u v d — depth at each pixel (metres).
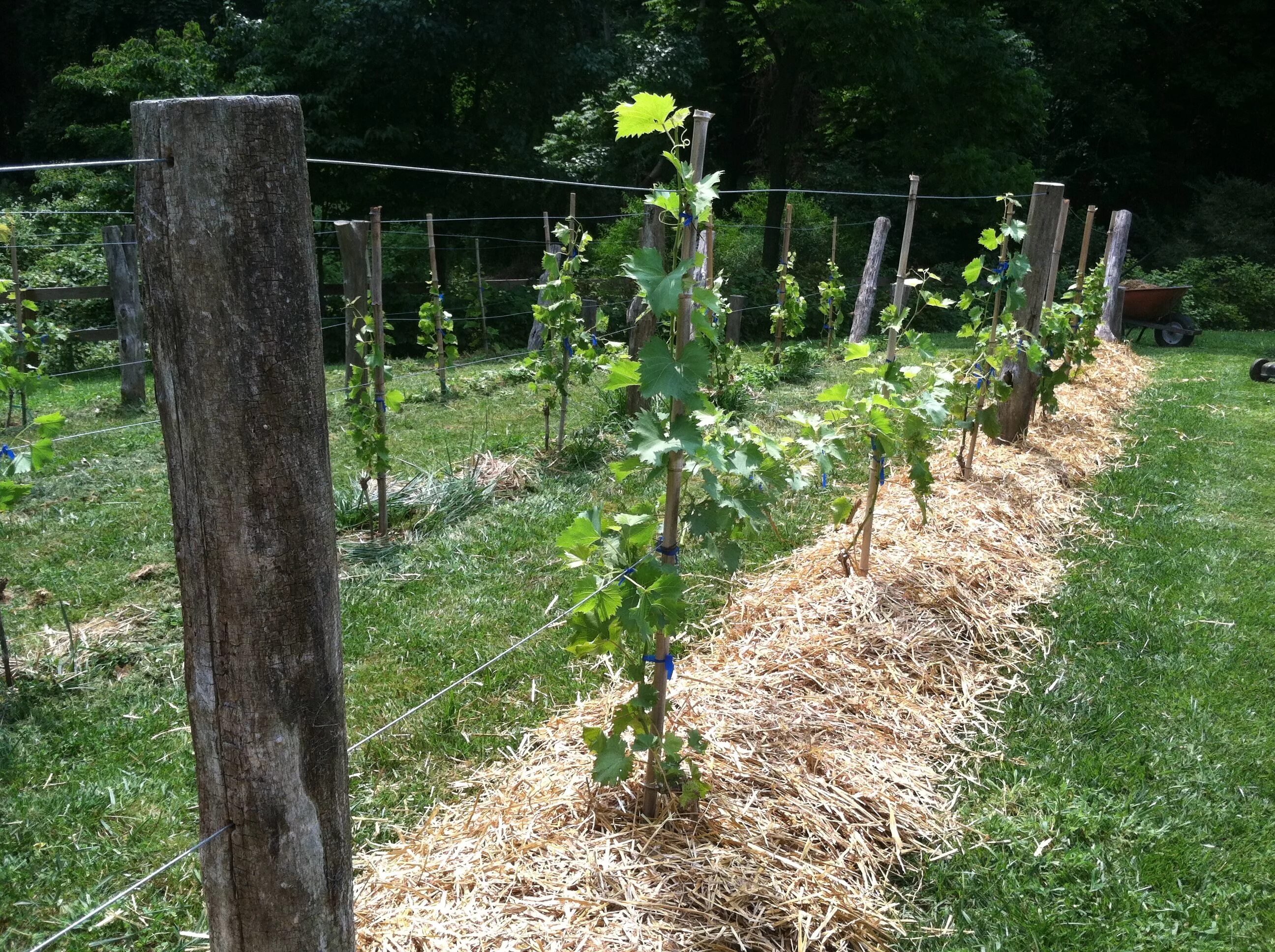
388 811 3.00
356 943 2.24
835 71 19.08
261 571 1.55
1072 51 25.91
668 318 2.54
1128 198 28.08
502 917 2.34
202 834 1.73
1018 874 2.77
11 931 2.54
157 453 7.21
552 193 20.83
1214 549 5.14
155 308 1.48
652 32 23.06
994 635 4.07
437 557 5.10
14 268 7.46
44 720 3.54
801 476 2.89
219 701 1.61
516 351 15.35
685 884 2.50
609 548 2.59
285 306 1.49
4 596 4.59
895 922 2.55
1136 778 3.19
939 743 3.34
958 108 20.73
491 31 18.27
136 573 4.82
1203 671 3.87
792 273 17.23
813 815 2.81
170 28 22.95
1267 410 8.66
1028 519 5.31
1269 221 24.03
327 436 1.61
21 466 3.52
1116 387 9.45
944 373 4.35
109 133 18.58
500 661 3.94
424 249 18.56
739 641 3.84
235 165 1.41
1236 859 2.83
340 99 18.42
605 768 2.53
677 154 2.39
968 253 22.19
